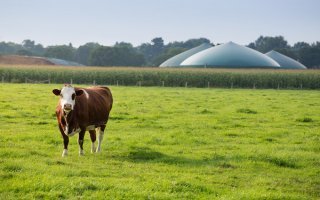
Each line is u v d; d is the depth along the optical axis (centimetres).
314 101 3662
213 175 1286
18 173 1148
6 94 3475
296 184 1238
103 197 1004
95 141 1655
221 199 1027
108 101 1691
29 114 2370
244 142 1812
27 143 1644
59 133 1864
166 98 3650
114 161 1405
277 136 1966
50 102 3002
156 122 2264
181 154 1554
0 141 1653
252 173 1340
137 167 1338
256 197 1059
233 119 2453
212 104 3225
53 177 1130
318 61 19825
